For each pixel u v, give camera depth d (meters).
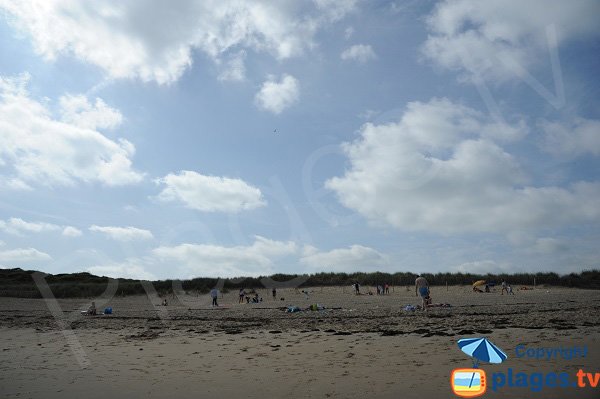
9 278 61.88
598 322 14.04
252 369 9.00
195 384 8.01
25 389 7.96
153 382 8.23
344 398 6.83
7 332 16.91
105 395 7.51
